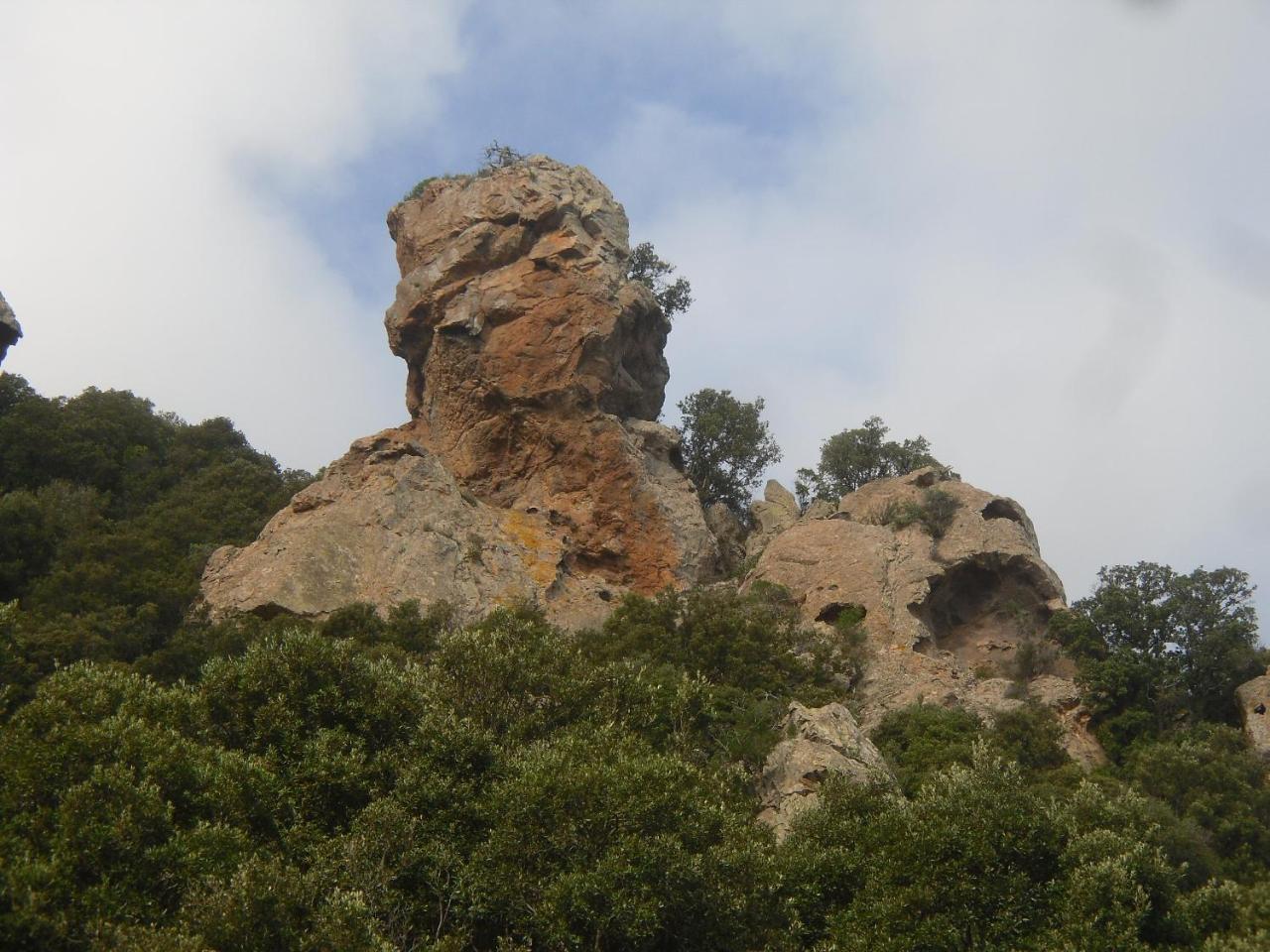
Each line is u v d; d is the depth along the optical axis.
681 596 64.06
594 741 38.00
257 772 33.03
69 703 34.12
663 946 31.66
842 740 44.97
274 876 27.84
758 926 32.38
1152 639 62.69
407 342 76.81
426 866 32.38
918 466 82.69
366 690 37.50
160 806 29.44
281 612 59.16
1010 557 67.69
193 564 64.50
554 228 77.44
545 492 70.38
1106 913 32.19
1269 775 53.84
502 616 48.00
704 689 46.19
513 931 31.88
